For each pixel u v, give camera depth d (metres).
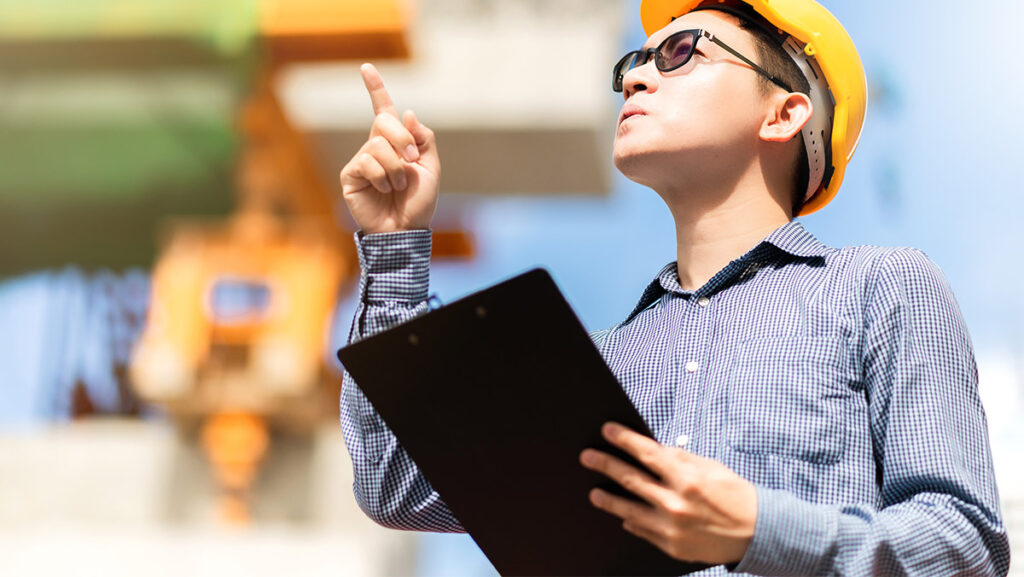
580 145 10.89
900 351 1.26
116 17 10.69
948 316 1.28
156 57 10.87
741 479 1.06
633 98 1.56
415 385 1.12
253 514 10.34
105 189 11.36
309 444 10.74
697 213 1.53
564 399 1.06
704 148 1.50
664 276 1.54
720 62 1.54
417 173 1.43
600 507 1.10
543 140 10.84
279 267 11.23
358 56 10.64
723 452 1.24
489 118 10.76
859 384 1.28
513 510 1.17
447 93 10.70
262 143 11.16
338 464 10.77
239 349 11.12
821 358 1.28
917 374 1.24
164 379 10.39
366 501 1.43
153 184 11.33
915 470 1.19
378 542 5.93
